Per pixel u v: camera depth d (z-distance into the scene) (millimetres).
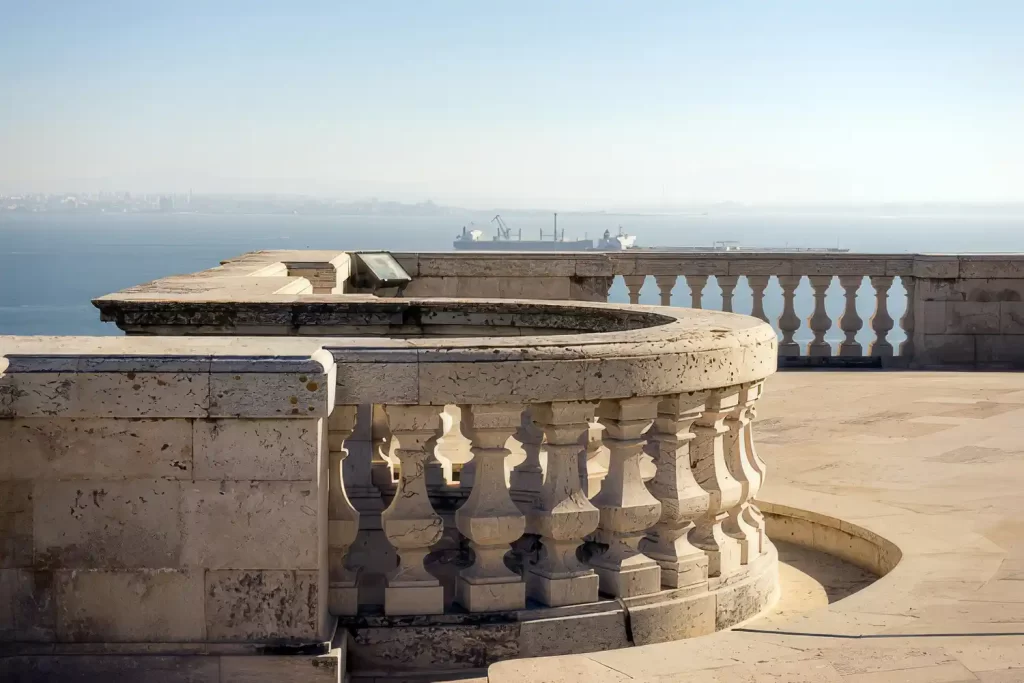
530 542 5898
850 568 6387
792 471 8055
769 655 4039
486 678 3977
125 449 4043
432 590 4508
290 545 4078
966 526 6309
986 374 13938
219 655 4070
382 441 6789
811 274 14953
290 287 8883
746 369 5117
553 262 14844
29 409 4000
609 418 4797
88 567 4066
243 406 4004
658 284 14984
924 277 14625
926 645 4129
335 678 4078
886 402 11508
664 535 5039
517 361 4422
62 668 4059
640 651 4102
